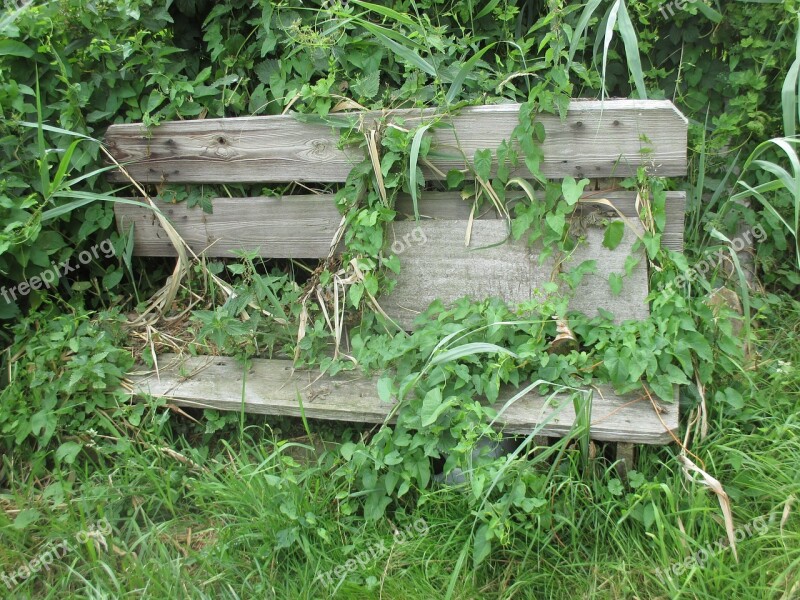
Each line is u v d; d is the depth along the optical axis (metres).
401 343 2.58
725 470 2.41
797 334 2.97
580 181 2.54
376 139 2.66
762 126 3.09
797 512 2.21
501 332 2.51
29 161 2.85
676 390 2.41
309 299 2.88
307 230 2.96
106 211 3.03
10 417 2.63
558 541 2.28
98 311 3.06
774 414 2.54
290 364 2.81
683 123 2.50
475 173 2.66
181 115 2.98
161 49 2.93
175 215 3.07
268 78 3.04
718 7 3.11
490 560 2.27
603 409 2.40
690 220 3.10
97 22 2.86
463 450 2.20
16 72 2.85
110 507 2.49
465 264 2.75
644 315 2.59
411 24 2.65
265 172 2.91
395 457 2.32
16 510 2.47
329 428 2.77
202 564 2.29
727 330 2.56
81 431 2.66
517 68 3.05
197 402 2.70
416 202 2.51
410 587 2.22
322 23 2.80
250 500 2.40
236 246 3.05
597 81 3.03
